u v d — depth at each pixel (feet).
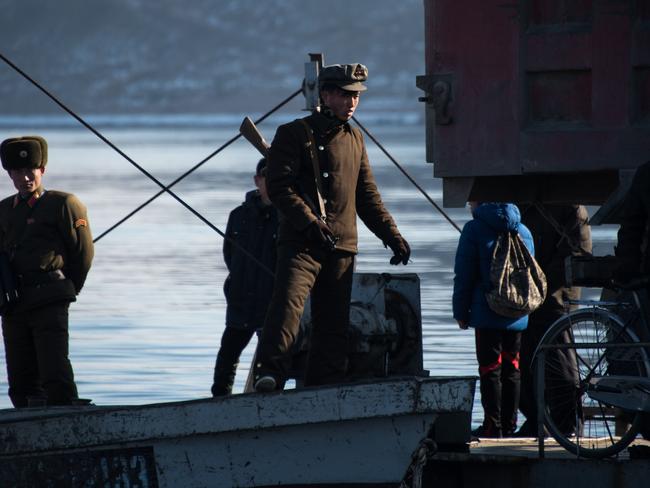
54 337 116.26
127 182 621.72
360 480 87.40
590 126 99.96
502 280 116.47
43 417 90.84
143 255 328.70
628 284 93.50
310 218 97.45
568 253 123.65
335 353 100.94
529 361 125.39
